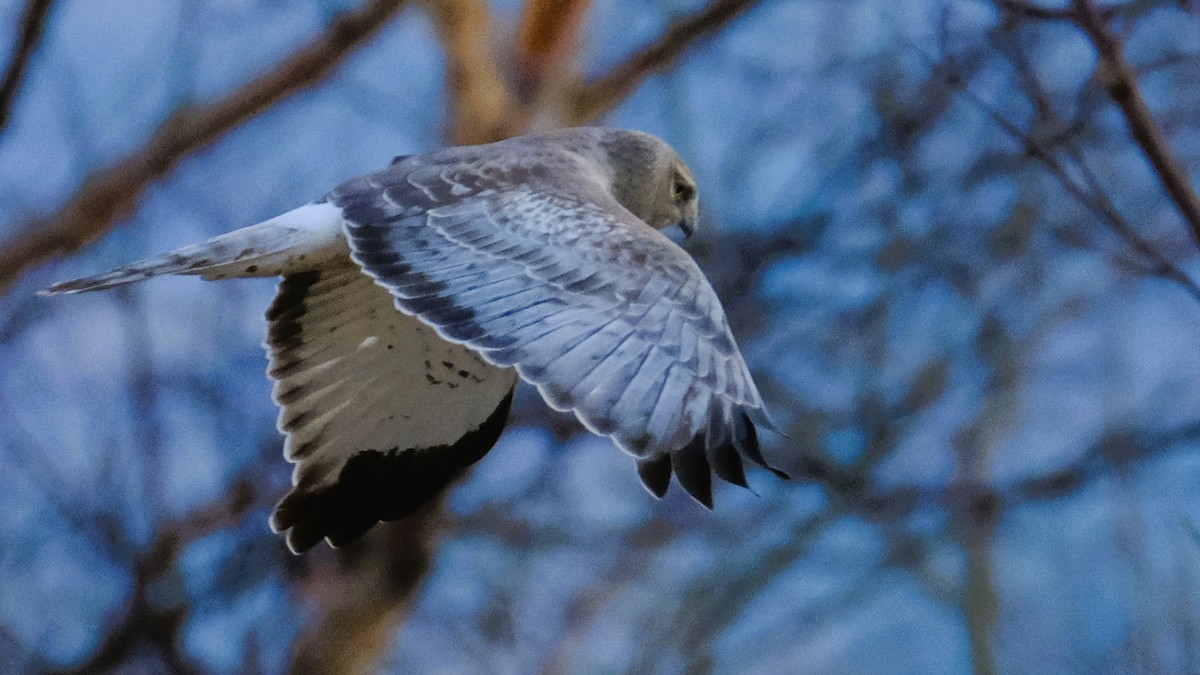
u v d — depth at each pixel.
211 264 8.51
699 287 8.01
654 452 7.34
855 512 14.94
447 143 13.82
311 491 9.27
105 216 11.74
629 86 14.35
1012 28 9.64
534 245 8.20
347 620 12.44
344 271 9.01
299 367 9.30
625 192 10.55
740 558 14.46
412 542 12.64
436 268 8.16
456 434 9.41
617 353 7.62
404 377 9.37
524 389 14.16
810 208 15.44
